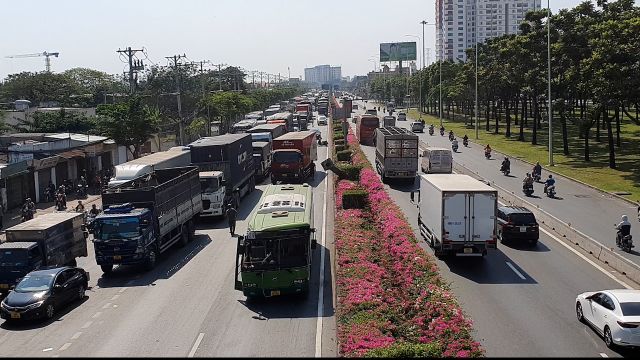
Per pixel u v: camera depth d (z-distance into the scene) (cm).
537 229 2806
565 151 6112
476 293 2095
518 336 1677
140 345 1695
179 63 7331
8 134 5425
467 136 8031
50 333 1853
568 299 2027
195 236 3225
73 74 10981
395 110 15912
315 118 13938
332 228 3203
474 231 2436
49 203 4481
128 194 2611
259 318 1906
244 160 4341
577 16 5884
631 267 2267
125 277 2498
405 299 1839
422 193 2950
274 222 2117
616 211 3547
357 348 1442
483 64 9338
